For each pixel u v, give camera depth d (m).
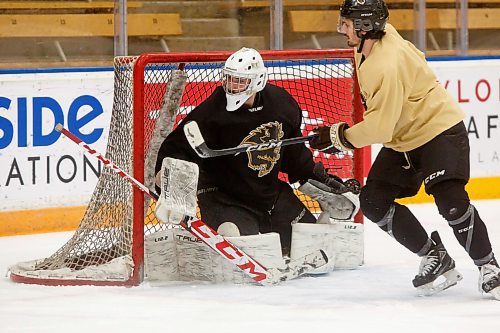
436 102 11.06
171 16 20.39
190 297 11.41
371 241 15.64
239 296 11.47
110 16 19.05
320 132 11.30
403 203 19.70
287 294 11.60
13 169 16.45
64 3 18.80
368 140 10.96
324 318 10.33
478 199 20.48
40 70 16.58
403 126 11.13
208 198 12.55
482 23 21.97
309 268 12.52
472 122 20.52
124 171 12.40
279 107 12.30
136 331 9.80
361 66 10.99
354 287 12.05
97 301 11.19
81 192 17.14
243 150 11.55
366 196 11.52
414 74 10.94
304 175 12.89
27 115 16.53
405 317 10.38
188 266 12.41
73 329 9.89
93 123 17.20
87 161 17.14
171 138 12.20
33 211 16.67
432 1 21.30
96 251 12.75
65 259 12.79
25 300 11.29
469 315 10.46
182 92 12.76
